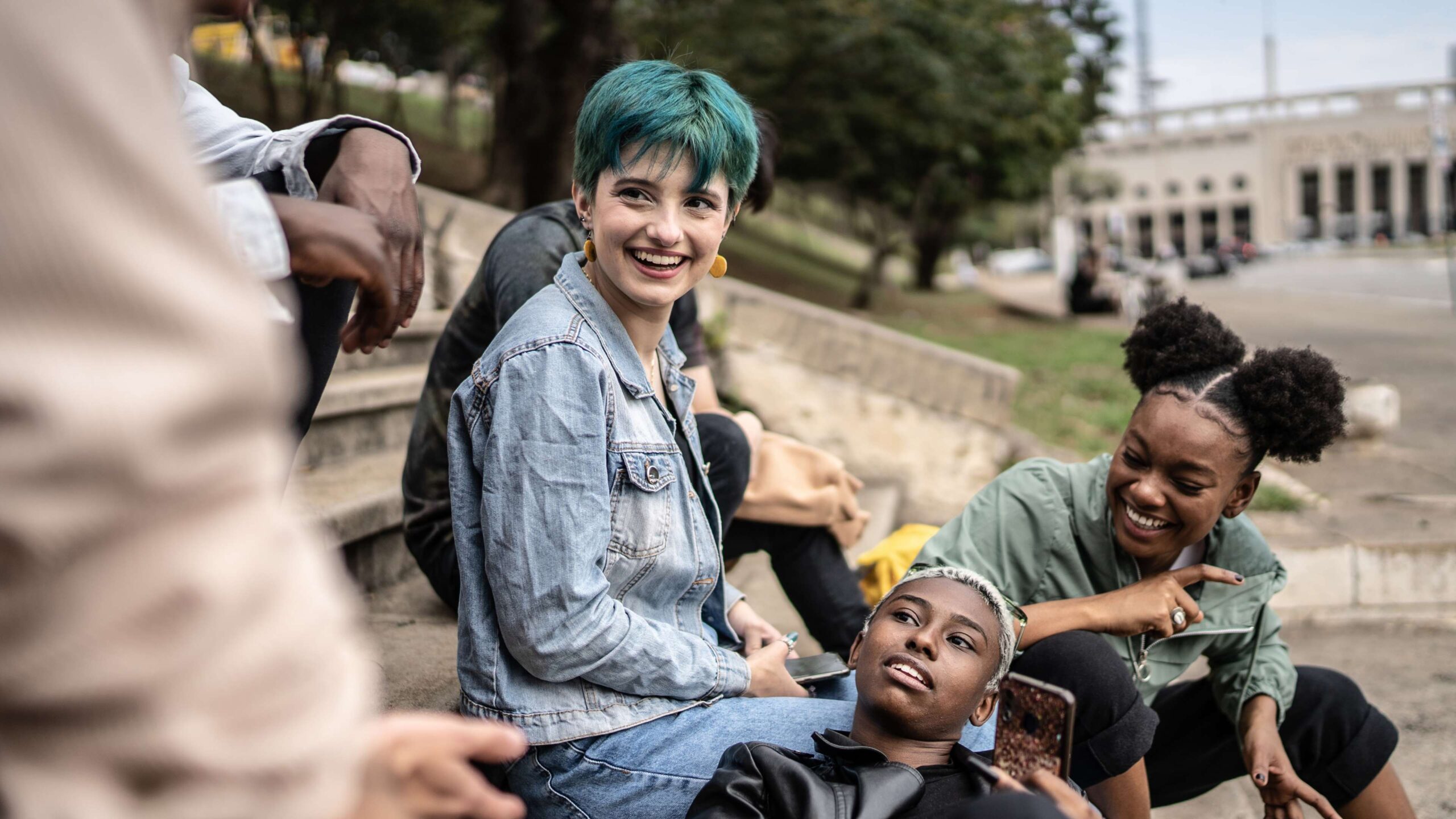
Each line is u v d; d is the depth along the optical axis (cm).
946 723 190
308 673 62
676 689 198
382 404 417
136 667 54
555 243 253
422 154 1479
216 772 57
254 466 59
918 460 597
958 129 1442
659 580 205
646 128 191
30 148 52
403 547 349
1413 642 431
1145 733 211
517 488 183
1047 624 227
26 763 55
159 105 58
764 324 584
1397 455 671
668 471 201
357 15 1175
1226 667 247
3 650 53
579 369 187
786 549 314
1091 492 245
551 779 196
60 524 52
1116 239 7656
